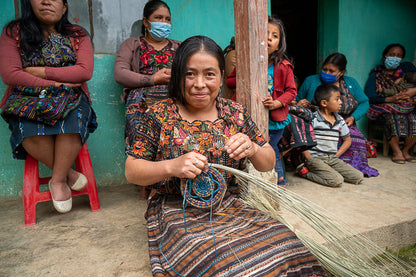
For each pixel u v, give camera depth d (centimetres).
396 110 404
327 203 261
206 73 142
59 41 230
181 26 336
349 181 320
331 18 443
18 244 192
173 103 157
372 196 279
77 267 165
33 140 217
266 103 214
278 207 208
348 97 391
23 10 221
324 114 353
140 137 152
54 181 231
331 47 449
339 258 165
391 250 221
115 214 240
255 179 151
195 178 147
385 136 436
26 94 220
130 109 266
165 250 141
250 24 202
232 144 142
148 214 169
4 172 285
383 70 448
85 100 247
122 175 329
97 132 314
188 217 148
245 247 124
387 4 464
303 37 596
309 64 588
